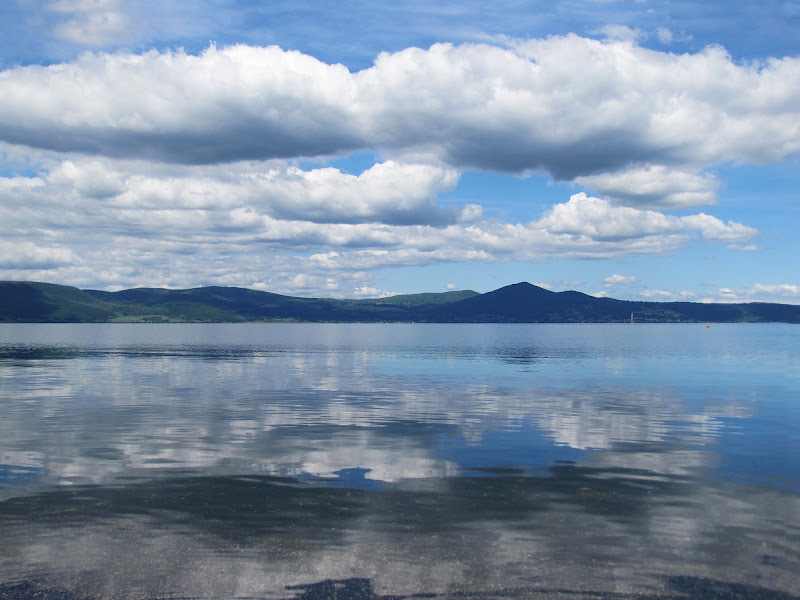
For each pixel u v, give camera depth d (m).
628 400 34.69
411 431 24.17
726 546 11.62
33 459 18.67
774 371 57.03
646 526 12.70
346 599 9.39
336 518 13.06
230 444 21.30
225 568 10.48
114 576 10.12
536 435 23.39
